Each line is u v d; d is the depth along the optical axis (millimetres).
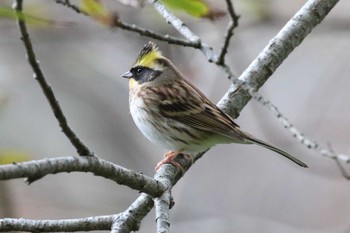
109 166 7008
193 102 10680
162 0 7387
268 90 17516
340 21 15961
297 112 17078
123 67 17547
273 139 14844
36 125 17484
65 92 17750
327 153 7828
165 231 7445
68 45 17000
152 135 11141
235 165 17156
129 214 7887
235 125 10031
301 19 10023
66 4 6992
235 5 14719
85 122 17484
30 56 6199
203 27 15977
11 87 17109
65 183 16469
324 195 16812
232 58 16156
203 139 10625
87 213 16062
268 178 17031
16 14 5602
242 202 16656
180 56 14977
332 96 17266
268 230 15844
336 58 17750
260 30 16734
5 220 7539
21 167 6020
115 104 17672
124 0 7750
